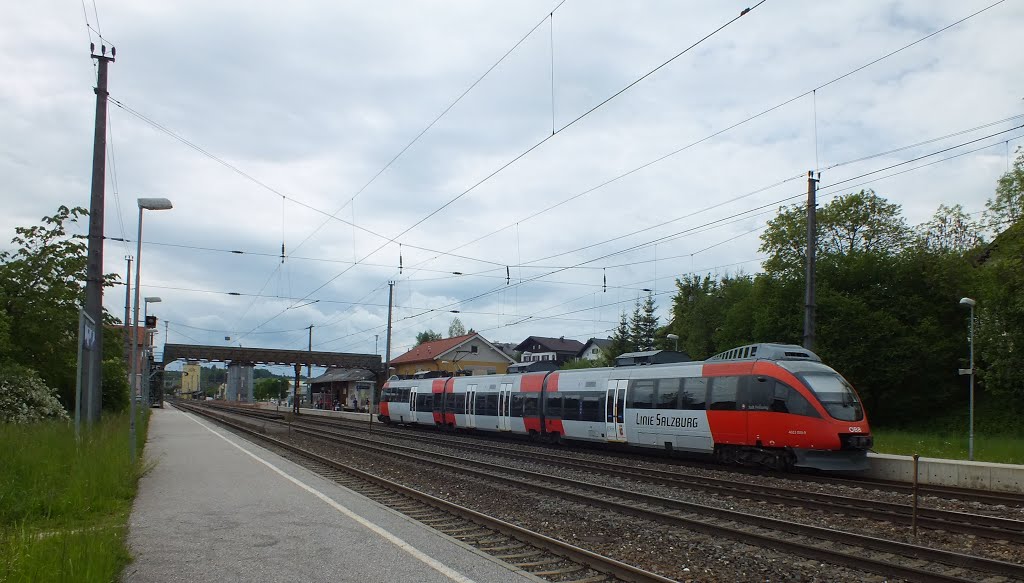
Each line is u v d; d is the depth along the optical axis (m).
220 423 42.47
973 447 25.09
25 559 6.50
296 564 8.07
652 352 24.80
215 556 8.42
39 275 23.94
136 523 10.39
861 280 42.25
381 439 31.95
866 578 8.24
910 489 15.34
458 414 36.62
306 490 13.93
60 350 24.84
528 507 13.37
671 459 23.80
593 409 25.84
